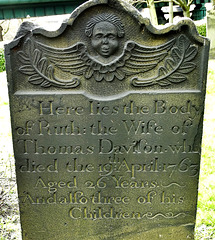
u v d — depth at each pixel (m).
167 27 0.91
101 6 0.89
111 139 0.99
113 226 1.08
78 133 0.98
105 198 1.05
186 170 1.02
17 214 1.28
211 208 1.26
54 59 0.93
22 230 1.07
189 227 1.08
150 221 1.07
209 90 2.65
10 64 0.93
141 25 0.91
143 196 1.05
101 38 0.92
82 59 0.93
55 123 0.97
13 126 0.97
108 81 0.95
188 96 0.96
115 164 1.01
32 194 1.03
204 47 0.93
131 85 0.96
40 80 0.95
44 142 0.99
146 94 0.96
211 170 1.51
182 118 0.98
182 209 1.06
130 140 0.99
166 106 0.97
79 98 0.96
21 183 1.02
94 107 0.96
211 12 3.46
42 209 1.05
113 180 1.03
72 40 0.92
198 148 1.00
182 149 1.00
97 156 1.00
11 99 0.95
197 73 0.95
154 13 3.27
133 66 0.94
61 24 0.90
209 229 1.16
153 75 0.95
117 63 0.94
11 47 0.92
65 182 1.03
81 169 1.01
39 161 1.00
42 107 0.96
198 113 0.98
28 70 0.94
